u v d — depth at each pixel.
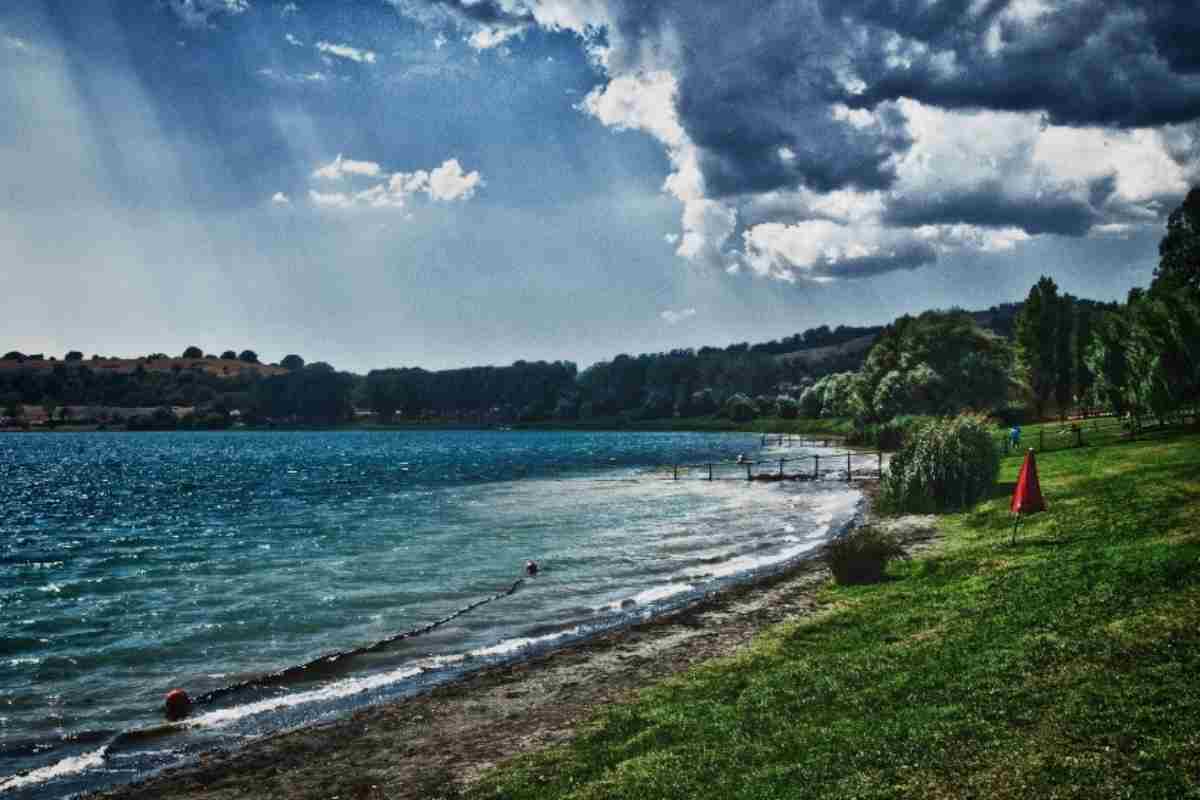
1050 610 14.52
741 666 15.26
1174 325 41.94
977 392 80.75
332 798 11.42
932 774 9.22
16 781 12.56
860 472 67.25
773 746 10.89
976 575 19.20
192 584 29.30
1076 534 21.28
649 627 20.05
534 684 16.17
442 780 11.68
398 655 19.08
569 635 20.14
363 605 24.62
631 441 177.38
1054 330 84.06
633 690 15.12
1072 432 53.28
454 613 23.23
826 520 39.12
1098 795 8.17
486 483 72.19
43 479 89.00
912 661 13.45
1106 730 9.54
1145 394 42.97
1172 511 21.38
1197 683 10.28
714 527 39.72
